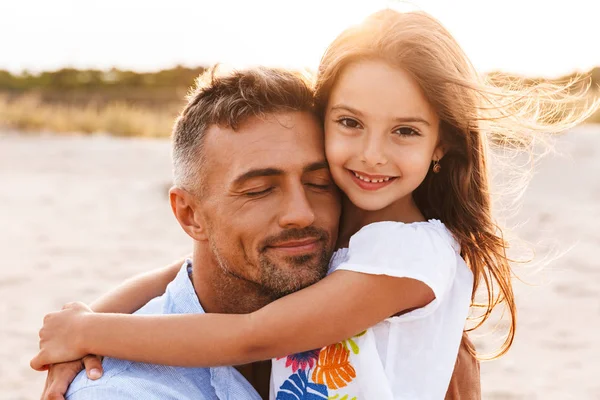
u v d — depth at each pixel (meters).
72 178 14.15
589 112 2.58
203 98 2.19
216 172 2.13
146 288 2.59
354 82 2.21
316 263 2.16
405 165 2.24
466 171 2.48
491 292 2.62
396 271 2.12
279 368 2.23
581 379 5.11
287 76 2.21
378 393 2.10
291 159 2.10
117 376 2.10
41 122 22.73
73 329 2.20
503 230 2.79
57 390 2.12
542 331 6.02
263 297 2.23
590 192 11.53
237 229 2.12
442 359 2.17
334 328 2.10
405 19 2.29
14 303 6.77
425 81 2.23
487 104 2.46
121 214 10.91
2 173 14.65
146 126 23.20
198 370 2.17
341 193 2.39
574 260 7.89
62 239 9.31
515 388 4.98
